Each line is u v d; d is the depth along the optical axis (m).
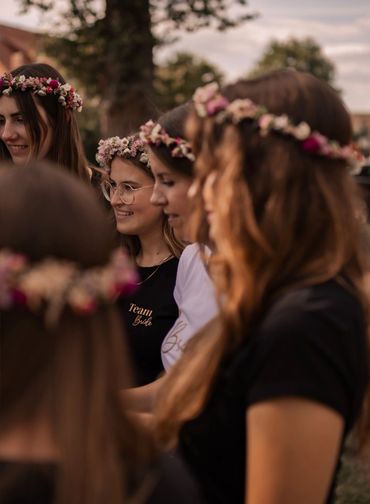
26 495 1.02
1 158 3.49
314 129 1.47
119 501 1.06
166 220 2.79
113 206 2.84
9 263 1.05
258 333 1.40
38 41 17.56
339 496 4.05
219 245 1.47
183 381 1.55
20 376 1.07
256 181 1.44
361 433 1.56
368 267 1.50
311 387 1.31
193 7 15.82
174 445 1.57
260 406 1.34
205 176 1.52
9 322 1.07
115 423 1.11
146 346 2.71
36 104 3.20
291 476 1.32
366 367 1.41
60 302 1.05
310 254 1.44
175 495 1.16
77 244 1.08
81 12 16.08
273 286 1.44
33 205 1.08
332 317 1.35
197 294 2.15
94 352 1.09
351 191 1.49
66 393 1.06
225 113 1.48
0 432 1.08
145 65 15.92
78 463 1.03
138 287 2.79
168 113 2.08
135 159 2.76
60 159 3.31
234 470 1.48
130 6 15.82
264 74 1.58
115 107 15.73
